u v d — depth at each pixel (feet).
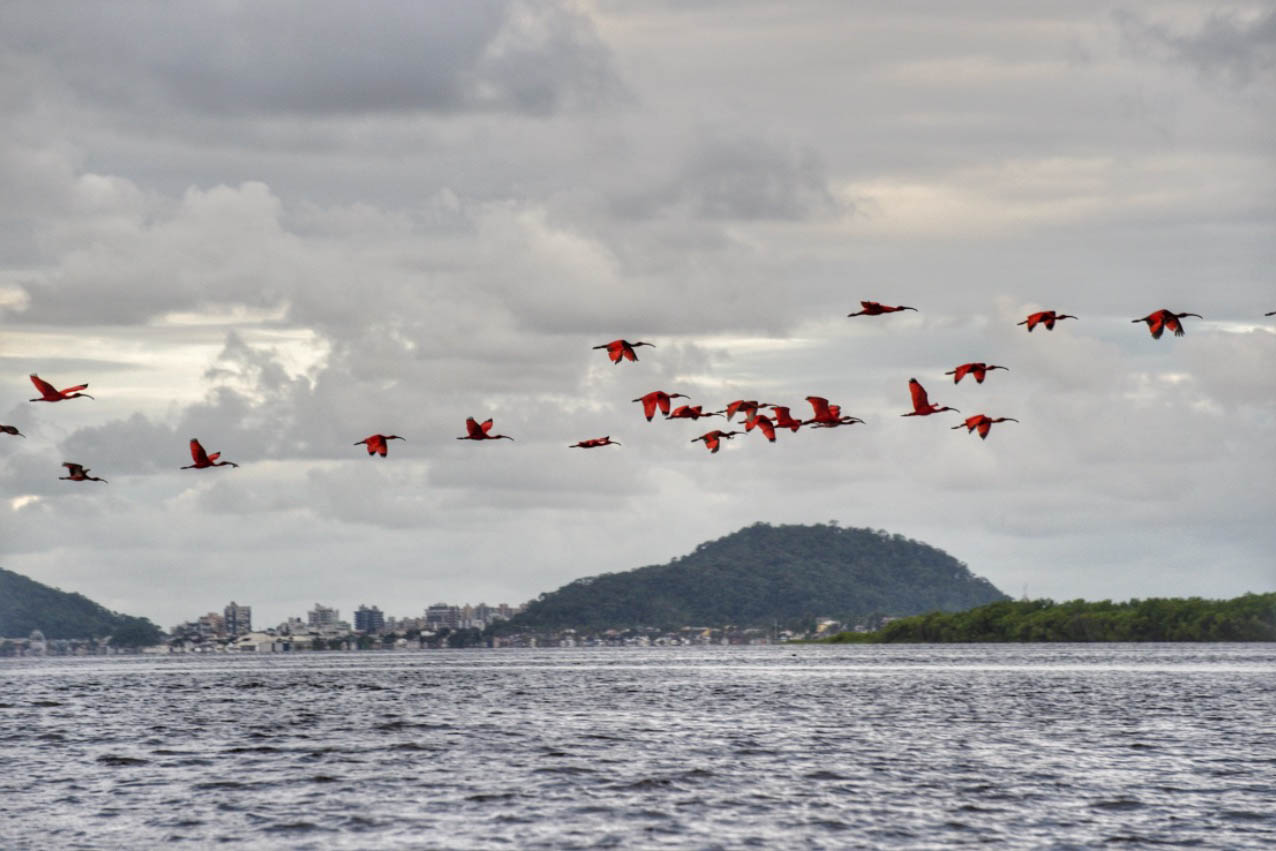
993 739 271.08
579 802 188.85
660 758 237.45
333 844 162.50
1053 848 159.53
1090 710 346.74
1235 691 422.41
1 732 304.30
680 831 168.96
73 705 407.64
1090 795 193.98
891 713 342.03
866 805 186.09
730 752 247.29
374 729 300.20
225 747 262.88
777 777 212.02
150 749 260.83
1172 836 165.78
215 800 192.44
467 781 208.74
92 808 186.91
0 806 188.85
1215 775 214.07
